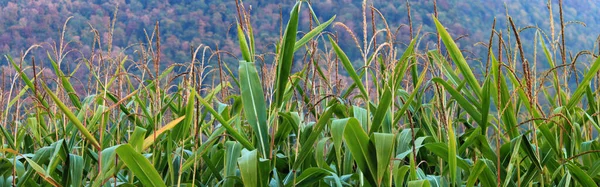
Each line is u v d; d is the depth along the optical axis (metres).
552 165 3.36
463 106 3.30
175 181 3.47
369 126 3.29
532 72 3.64
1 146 3.94
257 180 3.02
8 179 3.37
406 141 3.31
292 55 3.15
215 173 3.39
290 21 3.14
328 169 3.29
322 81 4.43
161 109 3.66
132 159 2.74
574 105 3.38
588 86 3.53
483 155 3.45
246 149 3.03
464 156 3.99
